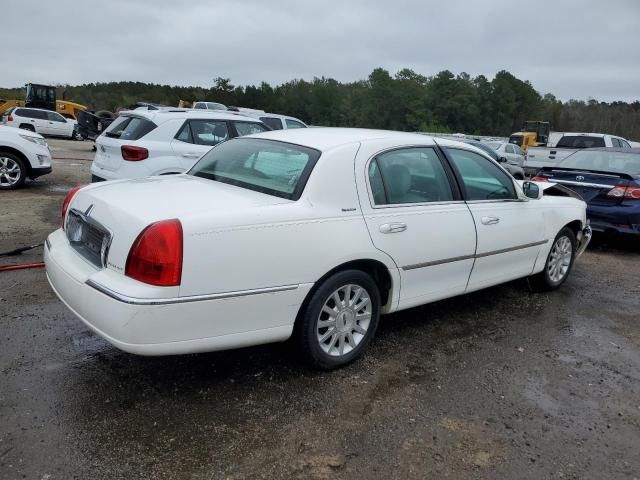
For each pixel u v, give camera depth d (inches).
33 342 146.0
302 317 130.4
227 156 160.9
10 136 384.8
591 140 703.7
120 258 112.1
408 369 145.1
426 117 3063.5
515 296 213.3
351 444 111.1
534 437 117.6
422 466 105.8
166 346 110.7
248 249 116.6
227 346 119.1
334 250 129.5
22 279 193.5
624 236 308.5
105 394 123.6
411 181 153.9
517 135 1316.4
